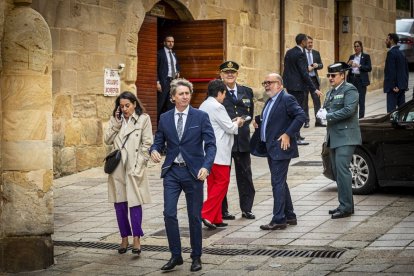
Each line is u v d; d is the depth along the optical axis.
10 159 11.80
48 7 18.81
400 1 49.03
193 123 11.45
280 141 13.34
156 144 11.65
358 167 15.95
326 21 31.86
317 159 20.52
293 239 12.73
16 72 11.77
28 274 11.58
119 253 12.42
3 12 11.66
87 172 19.59
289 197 13.66
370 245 12.12
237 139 14.12
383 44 37.09
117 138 12.41
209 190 13.70
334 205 15.11
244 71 26.39
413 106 15.55
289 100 13.39
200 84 23.62
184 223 14.30
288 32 29.02
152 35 22.62
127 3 21.02
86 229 14.05
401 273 10.46
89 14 19.91
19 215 11.79
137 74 22.02
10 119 11.79
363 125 15.91
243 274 10.91
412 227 13.14
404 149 15.41
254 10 26.92
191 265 11.38
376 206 14.83
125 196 12.32
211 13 24.61
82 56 19.77
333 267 11.00
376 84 36.28
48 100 11.91
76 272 11.47
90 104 20.00
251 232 13.33
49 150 11.93
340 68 14.14
